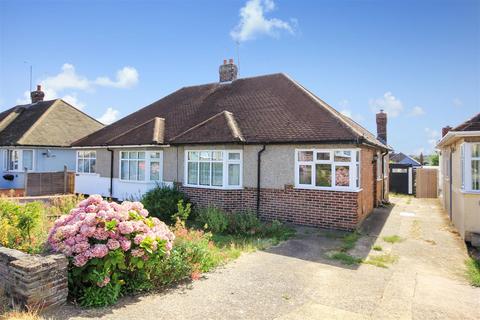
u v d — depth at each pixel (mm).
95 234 5176
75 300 4945
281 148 12289
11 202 9039
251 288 5875
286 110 13680
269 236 10164
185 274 6277
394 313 5016
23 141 20875
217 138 12867
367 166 13953
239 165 13117
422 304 5375
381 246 9211
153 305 5020
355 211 10867
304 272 6867
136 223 5621
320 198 11461
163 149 15289
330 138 10953
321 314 4910
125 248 5199
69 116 26141
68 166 23438
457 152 11430
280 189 12266
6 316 4191
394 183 25156
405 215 14602
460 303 5469
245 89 17094
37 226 7660
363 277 6668
